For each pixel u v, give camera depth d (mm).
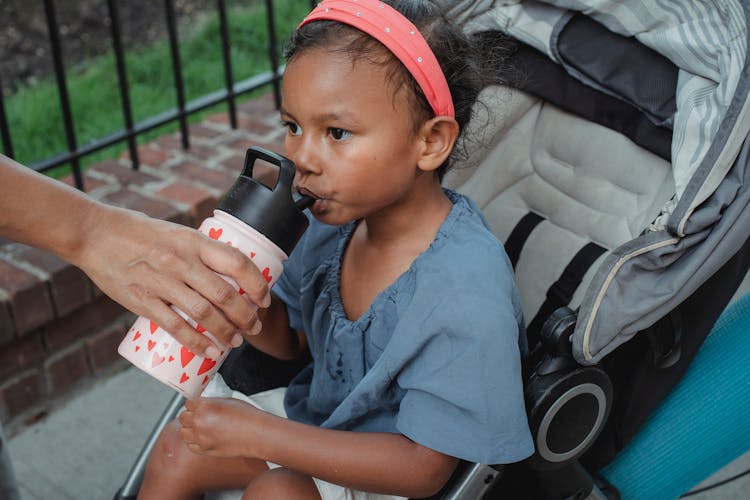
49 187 1018
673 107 1248
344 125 1067
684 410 1326
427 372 1121
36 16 3484
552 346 1109
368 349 1229
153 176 2436
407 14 1144
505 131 1481
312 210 1142
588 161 1396
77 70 3215
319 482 1218
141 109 2877
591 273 1345
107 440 2107
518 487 1298
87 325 2209
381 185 1109
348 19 1084
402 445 1146
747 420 1299
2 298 1985
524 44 1431
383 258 1258
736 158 1082
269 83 2711
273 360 1473
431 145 1142
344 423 1238
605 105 1360
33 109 2771
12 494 1088
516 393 1106
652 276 1090
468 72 1204
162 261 1008
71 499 1953
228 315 1027
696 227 1070
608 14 1293
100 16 3559
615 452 1288
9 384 2094
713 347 1336
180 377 1062
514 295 1209
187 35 3424
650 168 1319
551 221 1438
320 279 1362
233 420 1188
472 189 1497
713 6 1165
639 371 1217
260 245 1044
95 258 1032
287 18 3455
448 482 1179
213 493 1384
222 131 2693
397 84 1077
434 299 1130
